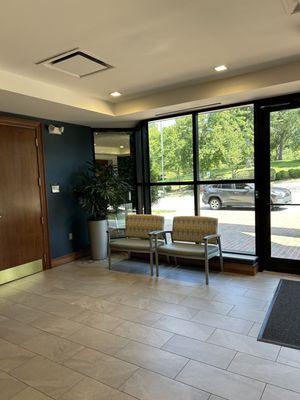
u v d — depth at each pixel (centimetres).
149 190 529
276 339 247
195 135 460
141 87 383
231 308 306
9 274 409
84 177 501
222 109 430
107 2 198
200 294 344
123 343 249
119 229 523
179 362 221
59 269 456
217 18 225
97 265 471
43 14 208
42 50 265
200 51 283
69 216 496
